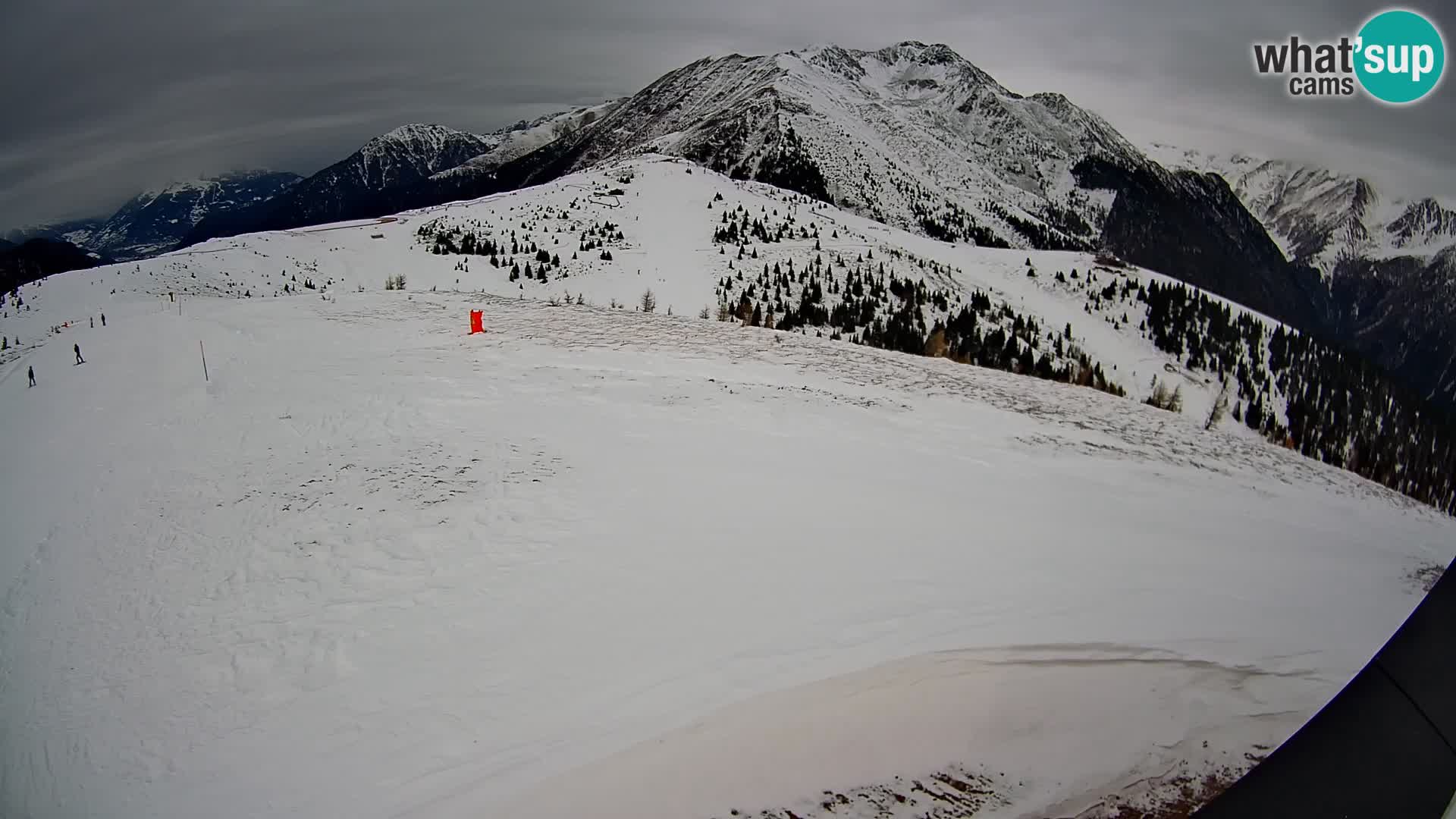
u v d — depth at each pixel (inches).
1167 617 383.6
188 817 279.0
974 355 2347.4
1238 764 269.3
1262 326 3191.4
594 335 1070.4
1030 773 265.1
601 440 642.2
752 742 280.2
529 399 758.5
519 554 443.8
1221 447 853.2
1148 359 2839.6
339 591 418.9
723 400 771.4
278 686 346.0
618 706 306.3
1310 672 335.3
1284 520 609.9
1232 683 322.3
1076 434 794.2
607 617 374.3
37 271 4421.8
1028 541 481.4
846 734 283.7
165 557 500.1
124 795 298.8
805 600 387.5
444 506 514.6
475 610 386.9
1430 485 1135.6
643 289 3085.6
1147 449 778.8
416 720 310.3
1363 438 1501.0
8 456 753.0
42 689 389.4
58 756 334.0
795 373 924.0
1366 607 421.7
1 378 1051.3
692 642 349.1
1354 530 619.8
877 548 453.7
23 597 499.2
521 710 309.3
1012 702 303.1
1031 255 4143.7
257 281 2851.9
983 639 351.3
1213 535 537.0
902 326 2657.5
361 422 702.5
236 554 481.4
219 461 657.6
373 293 1465.3
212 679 360.5
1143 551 482.3
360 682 339.3
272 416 743.7
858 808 249.0
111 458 708.7
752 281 3245.6
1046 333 2984.7
